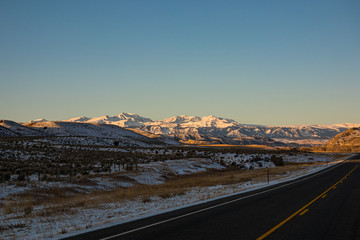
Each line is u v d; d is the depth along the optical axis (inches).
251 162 2504.9
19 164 1411.2
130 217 473.4
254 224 406.6
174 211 517.3
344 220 432.1
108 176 1277.1
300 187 915.4
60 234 371.6
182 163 1991.9
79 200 762.8
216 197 713.0
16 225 443.8
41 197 844.0
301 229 376.5
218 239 330.3
